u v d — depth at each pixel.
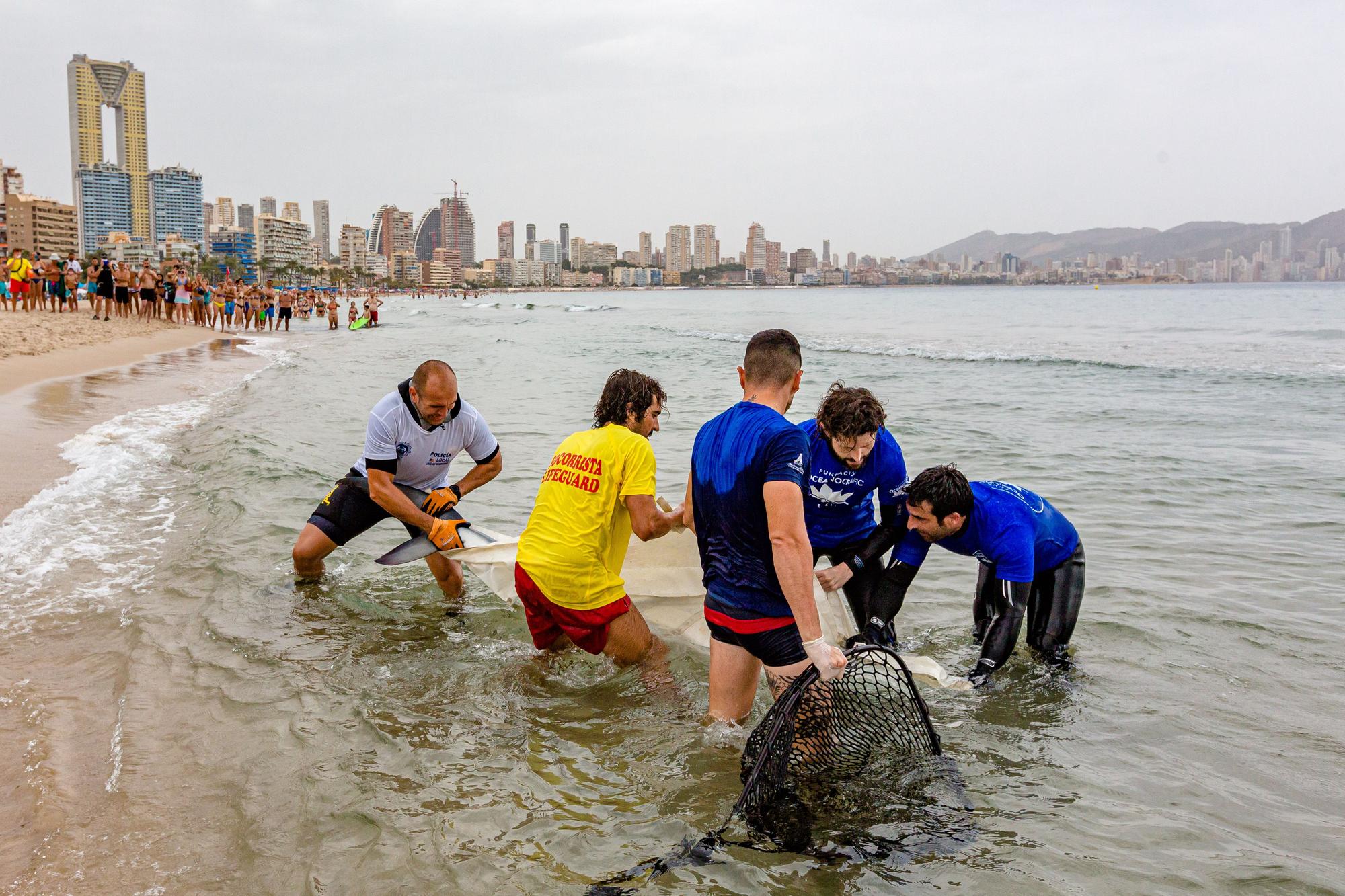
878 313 69.06
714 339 34.78
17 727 3.51
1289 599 5.14
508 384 17.33
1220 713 3.79
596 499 4.09
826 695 3.21
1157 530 6.62
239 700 3.80
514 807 3.04
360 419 11.88
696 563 4.55
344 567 5.75
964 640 4.64
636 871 2.67
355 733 3.55
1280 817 3.00
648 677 4.23
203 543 5.98
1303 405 13.56
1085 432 11.09
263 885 2.58
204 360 21.50
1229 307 70.12
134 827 2.85
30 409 11.80
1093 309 70.44
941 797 3.13
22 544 5.90
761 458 3.16
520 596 4.32
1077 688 4.06
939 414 12.78
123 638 4.44
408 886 2.58
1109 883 2.62
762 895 2.56
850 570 4.17
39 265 33.25
